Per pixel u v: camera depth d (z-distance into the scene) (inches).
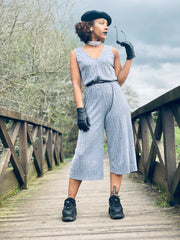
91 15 93.0
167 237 71.3
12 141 138.5
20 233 79.4
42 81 294.2
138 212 95.7
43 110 331.6
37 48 284.5
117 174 92.7
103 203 112.4
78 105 91.0
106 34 94.1
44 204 116.4
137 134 184.1
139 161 188.1
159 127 120.0
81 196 129.8
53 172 254.1
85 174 90.3
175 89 86.4
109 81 92.0
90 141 90.3
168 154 105.0
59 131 352.5
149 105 126.3
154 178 146.4
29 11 253.9
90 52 93.1
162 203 105.2
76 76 94.0
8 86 245.8
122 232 76.3
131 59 94.7
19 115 147.0
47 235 76.7
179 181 93.4
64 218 88.2
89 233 76.7
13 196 137.3
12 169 146.7
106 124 93.0
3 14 223.0
